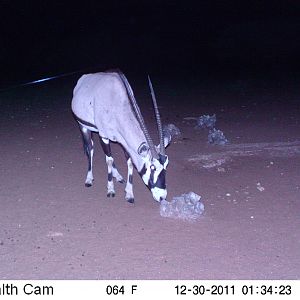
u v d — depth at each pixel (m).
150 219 7.13
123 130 7.12
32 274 5.80
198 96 15.49
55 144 10.66
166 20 27.86
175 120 12.51
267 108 13.62
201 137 10.95
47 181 8.56
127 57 24.09
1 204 7.67
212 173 8.80
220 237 6.60
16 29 26.80
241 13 27.61
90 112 7.83
